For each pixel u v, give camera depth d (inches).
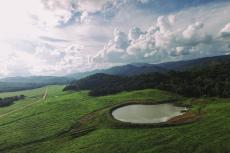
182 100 5541.3
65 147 3255.4
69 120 4712.1
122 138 3272.6
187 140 2910.9
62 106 6117.1
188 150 2664.9
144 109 5007.4
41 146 3447.3
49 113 5472.4
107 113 4717.0
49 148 3324.3
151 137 3166.8
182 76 7519.7
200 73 7273.6
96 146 3090.6
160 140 3024.1
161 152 2699.3
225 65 7332.7
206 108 4318.4
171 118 4033.0
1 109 6865.2
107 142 3181.6
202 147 2682.1
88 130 3909.9
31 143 3644.2
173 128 3432.6
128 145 2994.6
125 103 5580.7
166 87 6688.0
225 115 3668.8
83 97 7278.5
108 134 3518.7
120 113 4741.6
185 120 3735.2
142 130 3543.3
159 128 3538.4
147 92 6545.3
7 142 3747.5
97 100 6378.0
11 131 4355.3
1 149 3494.1
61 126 4357.8
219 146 2642.7
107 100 6195.9
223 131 3024.1
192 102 5137.8
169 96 5979.3
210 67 7618.1
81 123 4409.5
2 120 5290.4
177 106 5098.4
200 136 2974.9
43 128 4360.2
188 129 3292.3
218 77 6437.0
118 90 7613.2
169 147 2792.8
